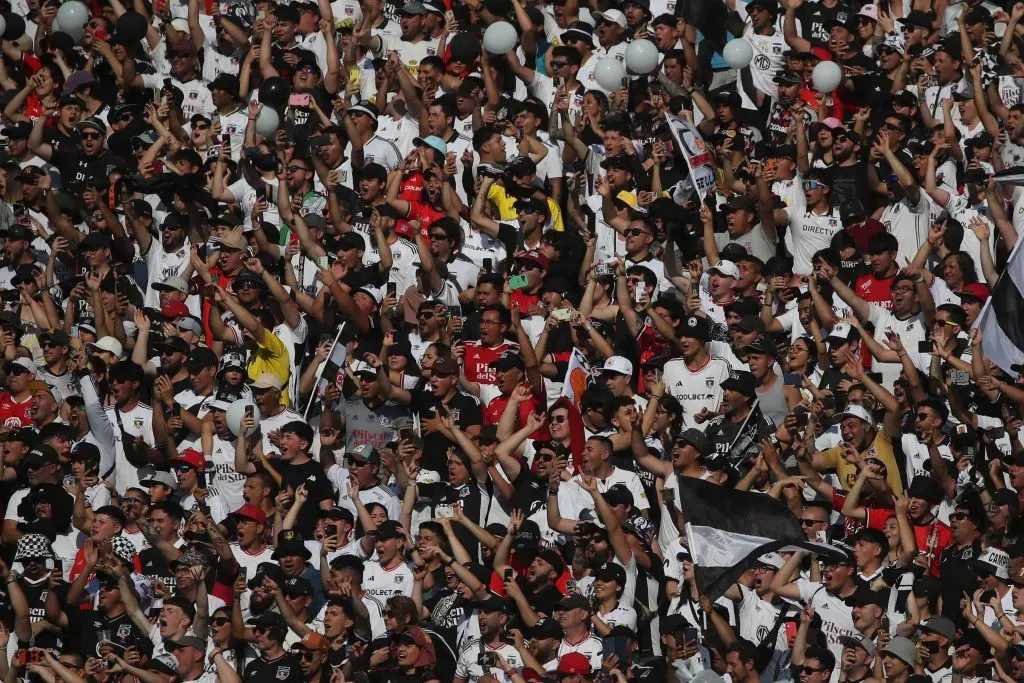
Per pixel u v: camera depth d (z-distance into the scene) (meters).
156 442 62.59
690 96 72.25
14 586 58.47
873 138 70.44
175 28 77.88
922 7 76.19
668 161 69.31
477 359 61.97
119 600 57.19
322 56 77.31
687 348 60.56
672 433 60.31
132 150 74.69
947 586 53.78
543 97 73.75
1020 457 57.44
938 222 65.62
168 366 64.12
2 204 73.50
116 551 58.28
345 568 55.22
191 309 68.88
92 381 62.34
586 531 54.44
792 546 51.06
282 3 79.62
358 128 72.00
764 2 74.06
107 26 79.56
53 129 76.81
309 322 65.19
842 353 61.62
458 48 73.25
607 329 63.44
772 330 63.09
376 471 59.00
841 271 65.44
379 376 60.69
